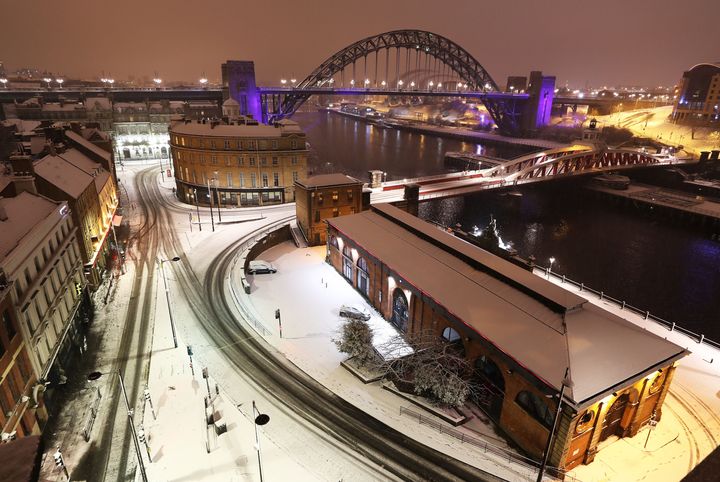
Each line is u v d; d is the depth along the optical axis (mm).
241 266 61719
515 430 33094
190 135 89188
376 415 36375
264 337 47031
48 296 38625
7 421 28812
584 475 30406
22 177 46219
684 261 95500
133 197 100188
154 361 42719
